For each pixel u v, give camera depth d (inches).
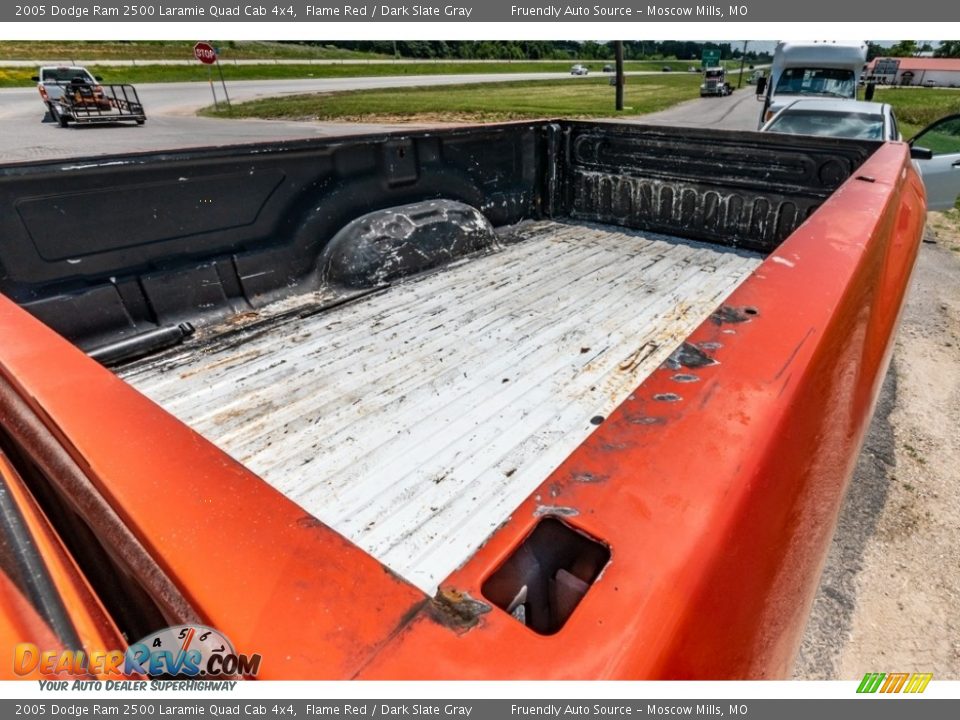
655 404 27.6
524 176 146.6
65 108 727.7
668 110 955.3
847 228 54.1
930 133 243.0
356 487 59.4
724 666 21.4
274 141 95.7
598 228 147.4
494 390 75.9
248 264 97.0
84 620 29.3
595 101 1075.9
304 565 19.8
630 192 143.5
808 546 32.1
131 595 26.3
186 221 89.5
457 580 19.4
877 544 91.7
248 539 20.9
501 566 20.1
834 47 374.0
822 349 34.0
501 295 105.6
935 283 197.8
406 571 49.5
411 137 116.6
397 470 61.6
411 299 104.4
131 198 83.3
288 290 102.5
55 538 35.4
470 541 52.4
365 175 110.8
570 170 151.6
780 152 120.3
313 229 104.5
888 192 68.6
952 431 118.6
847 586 84.7
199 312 92.4
